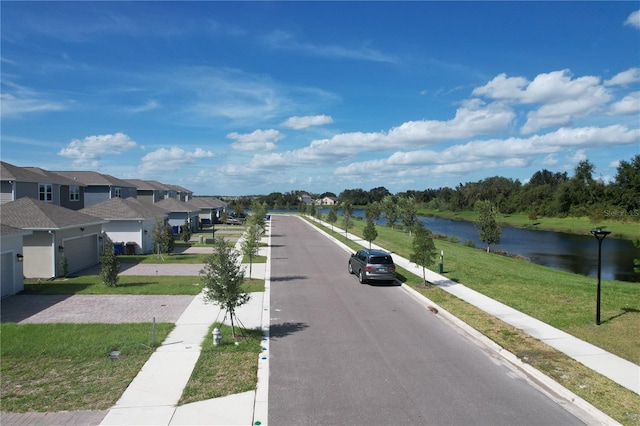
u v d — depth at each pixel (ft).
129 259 92.94
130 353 34.88
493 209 128.16
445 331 42.63
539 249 153.69
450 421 24.75
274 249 112.78
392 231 180.04
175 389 28.32
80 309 49.24
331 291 61.52
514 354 35.04
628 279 94.17
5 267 55.83
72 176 152.66
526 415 25.63
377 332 42.06
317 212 275.18
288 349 36.78
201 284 63.72
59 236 71.51
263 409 25.89
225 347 36.29
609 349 36.04
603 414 25.39
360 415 25.30
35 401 26.50
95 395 27.37
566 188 301.22
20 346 36.01
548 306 50.39
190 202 209.26
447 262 87.25
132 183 189.47
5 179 99.81
